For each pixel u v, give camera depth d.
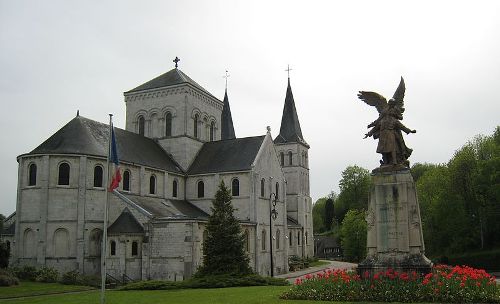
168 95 70.69
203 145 72.88
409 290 20.14
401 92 25.12
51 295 35.38
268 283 36.84
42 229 49.78
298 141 99.75
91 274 50.38
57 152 50.94
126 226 49.91
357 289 21.14
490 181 66.25
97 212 51.78
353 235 95.19
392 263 22.55
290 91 103.81
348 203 133.00
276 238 68.25
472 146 76.12
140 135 67.69
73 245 50.12
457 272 21.77
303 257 89.69
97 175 52.81
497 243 68.25
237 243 40.69
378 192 23.55
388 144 23.95
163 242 49.53
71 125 54.84
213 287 35.44
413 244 22.62
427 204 73.31
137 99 72.62
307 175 103.81
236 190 64.06
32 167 52.03
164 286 35.47
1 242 47.69
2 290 38.47
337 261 102.38
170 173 63.94
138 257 49.62
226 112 101.69
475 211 70.06
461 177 70.94
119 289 36.12
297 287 23.28
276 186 70.44
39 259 49.38
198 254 49.53
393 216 23.06
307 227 101.06
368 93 25.38
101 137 56.75
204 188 66.00
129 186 56.47
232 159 66.69
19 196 51.75
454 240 68.75
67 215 50.44
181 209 61.59
